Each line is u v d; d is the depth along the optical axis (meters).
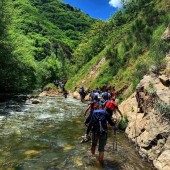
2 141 12.10
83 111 20.61
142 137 11.28
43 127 14.94
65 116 18.36
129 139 12.38
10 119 17.11
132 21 32.53
